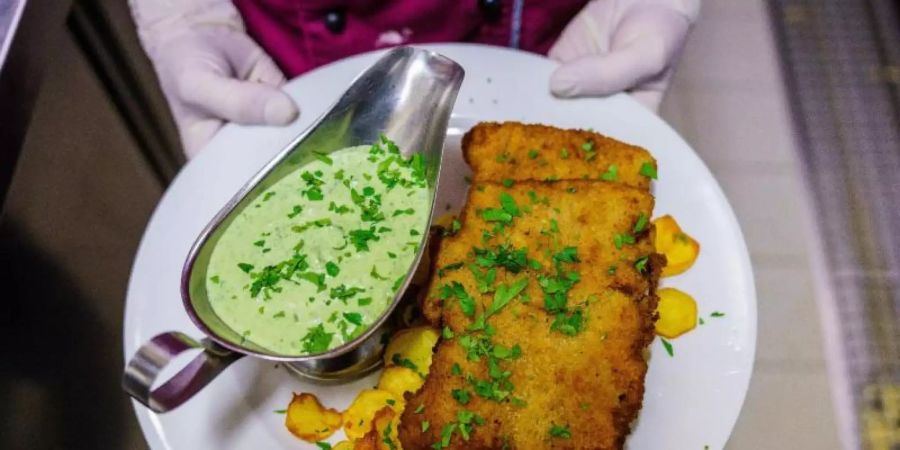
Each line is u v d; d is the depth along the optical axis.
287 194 0.35
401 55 0.37
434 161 0.35
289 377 0.35
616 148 0.39
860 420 0.40
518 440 0.31
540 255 0.35
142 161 0.41
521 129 0.39
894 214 0.44
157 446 0.33
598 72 0.41
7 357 0.36
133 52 0.44
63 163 0.39
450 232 0.36
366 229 0.34
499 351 0.32
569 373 0.32
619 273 0.34
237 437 0.34
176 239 0.38
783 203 0.45
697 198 0.39
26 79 0.35
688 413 0.34
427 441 0.31
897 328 0.42
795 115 0.47
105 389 0.36
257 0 0.47
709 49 0.49
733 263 0.37
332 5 0.45
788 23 0.49
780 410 0.40
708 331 0.36
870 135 0.46
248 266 0.33
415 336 0.35
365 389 0.35
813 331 0.42
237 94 0.41
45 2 0.36
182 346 0.29
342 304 0.32
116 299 0.37
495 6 0.46
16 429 0.34
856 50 0.48
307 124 0.41
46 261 0.37
